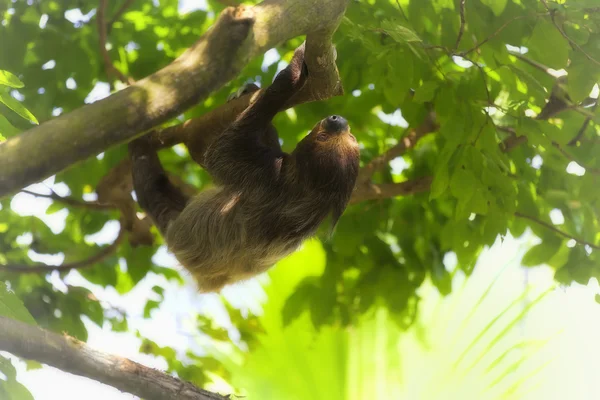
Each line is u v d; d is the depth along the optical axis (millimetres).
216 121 5832
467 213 5824
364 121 7160
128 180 6582
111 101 3137
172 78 3248
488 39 5531
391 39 5848
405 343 8016
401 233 7168
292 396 7812
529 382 8312
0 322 4074
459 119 5574
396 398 7793
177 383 4695
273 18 3488
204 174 7707
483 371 7902
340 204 5570
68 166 3127
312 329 7777
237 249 5598
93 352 4441
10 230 7156
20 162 2980
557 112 5969
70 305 6938
